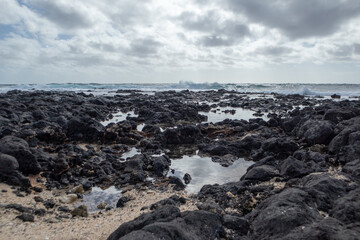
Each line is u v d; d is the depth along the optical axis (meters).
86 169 12.35
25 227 7.11
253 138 16.77
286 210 6.16
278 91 73.31
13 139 12.05
